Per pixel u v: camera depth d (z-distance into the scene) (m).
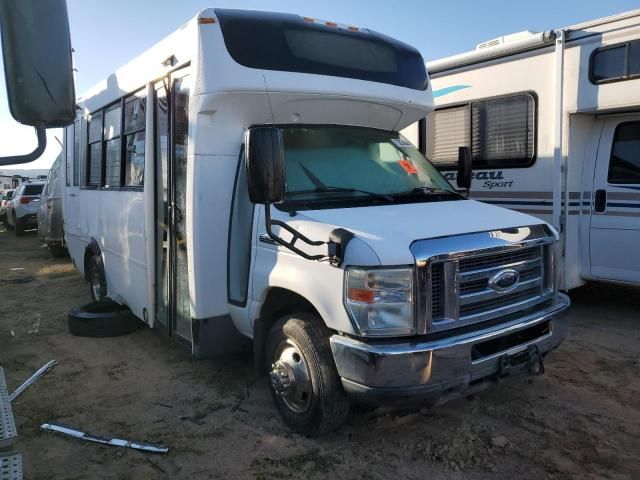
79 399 4.68
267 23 4.33
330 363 3.55
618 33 6.01
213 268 4.38
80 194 7.80
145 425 4.17
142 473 3.54
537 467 3.44
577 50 6.35
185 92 4.49
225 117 4.23
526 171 6.91
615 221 6.51
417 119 5.25
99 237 6.88
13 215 19.77
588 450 3.61
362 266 3.21
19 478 2.13
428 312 3.24
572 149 6.59
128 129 5.82
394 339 3.24
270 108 4.31
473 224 3.62
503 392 4.48
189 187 4.29
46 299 8.58
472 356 3.36
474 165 7.46
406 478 3.37
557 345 3.93
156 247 5.29
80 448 3.86
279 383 3.87
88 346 6.07
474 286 3.47
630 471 3.38
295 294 3.81
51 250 13.09
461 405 4.26
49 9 1.94
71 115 2.04
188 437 3.96
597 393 4.44
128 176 5.86
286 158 4.20
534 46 6.72
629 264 6.44
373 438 3.82
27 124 1.99
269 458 3.64
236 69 4.08
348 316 3.28
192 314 4.41
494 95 7.19
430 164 4.98
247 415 4.26
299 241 3.62
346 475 3.41
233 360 5.45
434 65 7.85
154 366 5.40
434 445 3.71
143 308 5.54
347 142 4.58
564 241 6.64
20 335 6.61
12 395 4.75
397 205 4.01
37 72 1.92
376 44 4.91
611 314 6.71
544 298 3.87
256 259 4.04
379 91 4.66
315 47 4.48
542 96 6.70
